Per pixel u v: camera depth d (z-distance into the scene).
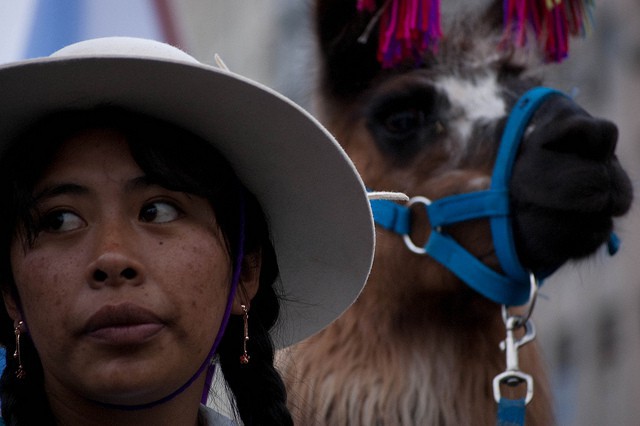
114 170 5.11
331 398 8.76
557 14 9.34
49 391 5.38
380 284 8.90
